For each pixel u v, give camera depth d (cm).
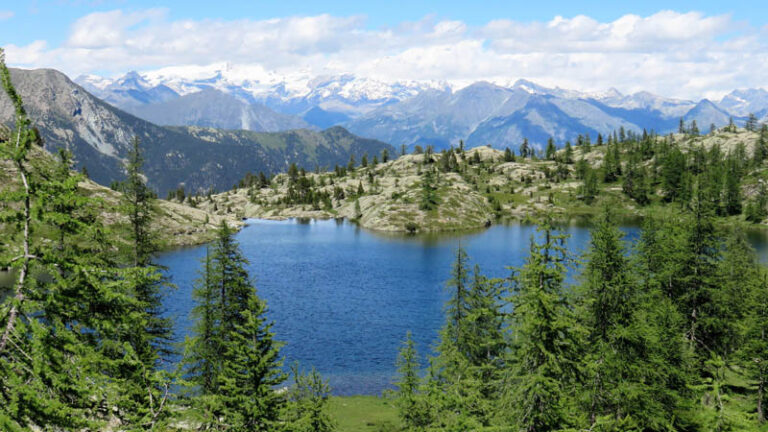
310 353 6156
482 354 3988
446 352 3497
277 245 15875
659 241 3566
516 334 2255
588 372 2281
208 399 2281
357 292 9425
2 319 1205
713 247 3488
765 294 3241
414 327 7244
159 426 1633
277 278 10738
